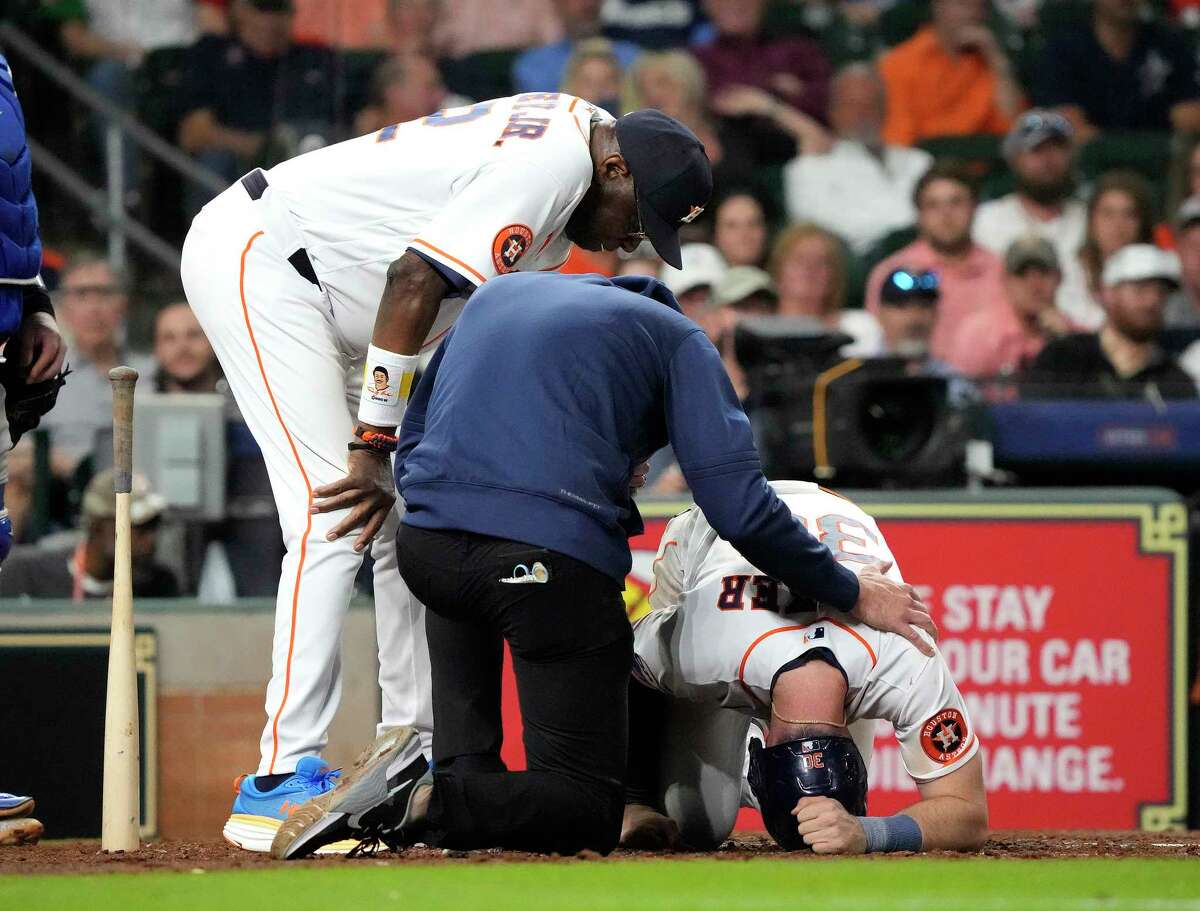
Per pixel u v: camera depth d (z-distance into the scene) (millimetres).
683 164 12234
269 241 12477
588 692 10969
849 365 19281
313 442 12422
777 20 32031
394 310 11789
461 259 11711
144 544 20266
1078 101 32250
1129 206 29734
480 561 10875
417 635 13125
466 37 31188
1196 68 32531
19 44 29625
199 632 18125
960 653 18531
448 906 8008
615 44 31688
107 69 29844
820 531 12391
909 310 24062
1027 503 18578
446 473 11023
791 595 11906
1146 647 18609
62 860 11078
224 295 12492
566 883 8984
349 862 10672
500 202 11812
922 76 31766
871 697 11742
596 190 12523
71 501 23500
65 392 25375
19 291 12578
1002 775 18500
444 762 11453
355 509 12141
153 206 29016
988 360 28516
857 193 31250
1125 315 26719
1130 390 22391
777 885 8906
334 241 12414
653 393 11164
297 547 12258
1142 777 18578
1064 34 32219
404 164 12320
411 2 30812
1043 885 9016
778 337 19859
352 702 18016
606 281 11680
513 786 10781
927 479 19297
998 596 18562
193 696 18094
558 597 10805
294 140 29594
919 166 31516
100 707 17812
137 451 20328
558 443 10891
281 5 29891
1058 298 29719
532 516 10789
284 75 29953
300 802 11875
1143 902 8258
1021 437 20875
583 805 10898
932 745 11734
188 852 11812
